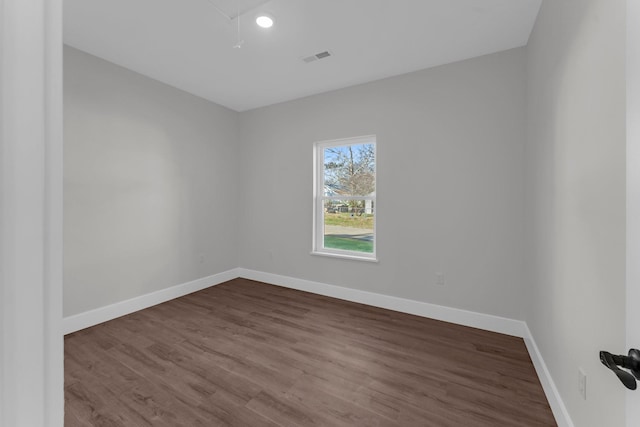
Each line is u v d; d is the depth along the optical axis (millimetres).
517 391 1804
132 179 3027
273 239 4031
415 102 2965
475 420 1568
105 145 2803
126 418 1573
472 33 2328
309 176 3711
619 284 999
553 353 1704
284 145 3898
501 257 2596
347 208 3584
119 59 2779
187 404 1683
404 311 3051
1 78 312
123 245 2957
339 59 2762
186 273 3605
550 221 1773
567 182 1474
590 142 1211
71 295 2588
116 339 2449
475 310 2711
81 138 2633
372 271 3258
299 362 2119
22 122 324
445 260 2840
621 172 981
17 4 323
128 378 1921
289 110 3840
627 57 705
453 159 2781
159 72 3051
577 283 1349
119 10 2086
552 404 1638
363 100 3271
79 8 2062
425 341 2434
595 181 1166
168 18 2176
